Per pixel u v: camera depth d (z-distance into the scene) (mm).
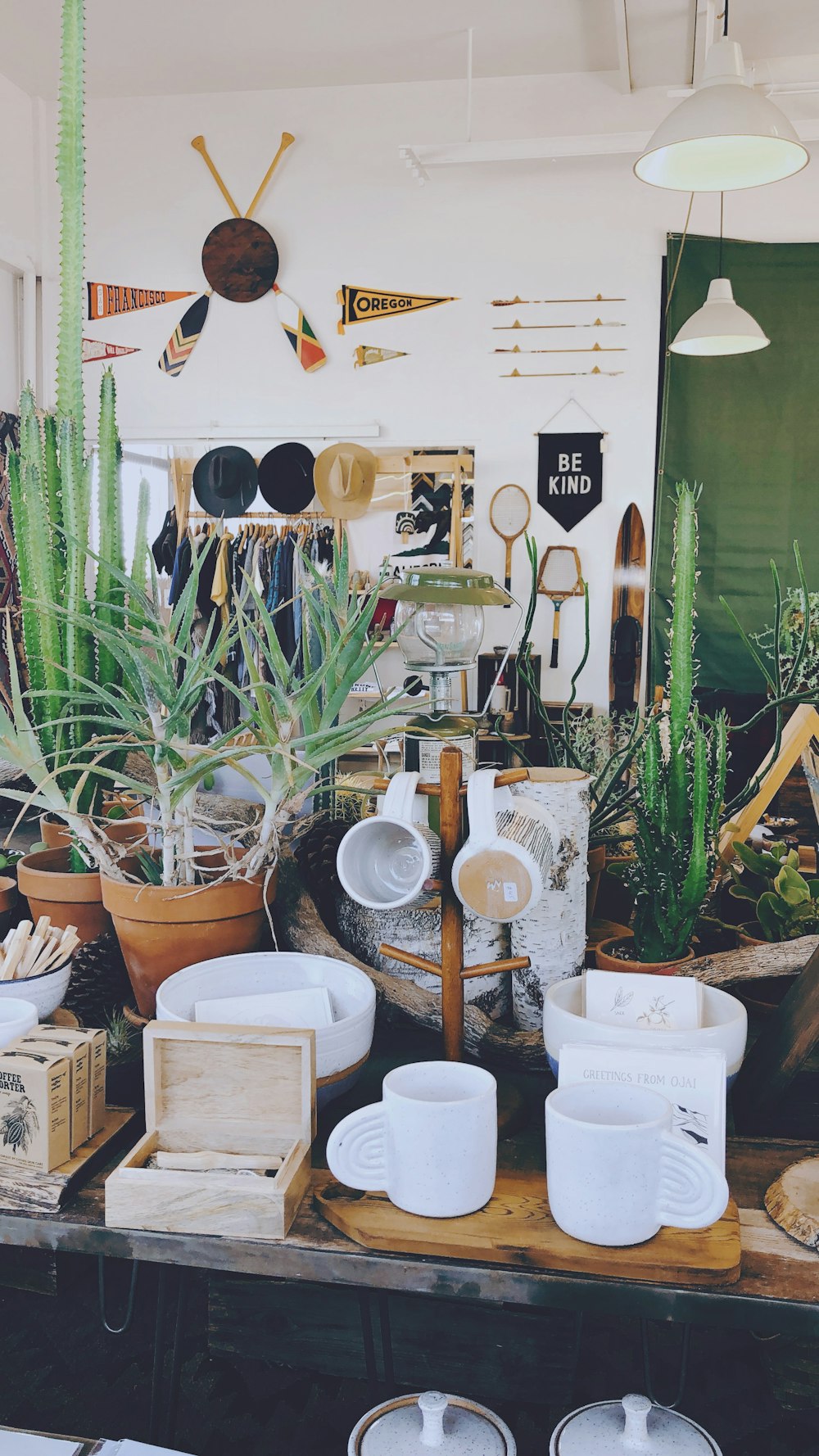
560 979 1358
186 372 4922
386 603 4398
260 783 1320
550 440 4637
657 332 4535
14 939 1326
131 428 4859
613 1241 925
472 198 4621
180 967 1331
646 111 4469
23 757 1354
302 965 1316
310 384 4828
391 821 1104
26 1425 1638
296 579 4566
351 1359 1661
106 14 4035
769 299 4422
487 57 4359
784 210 4391
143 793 1378
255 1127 1088
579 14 3959
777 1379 1650
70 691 1470
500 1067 1330
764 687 4488
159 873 1436
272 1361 1701
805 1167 1067
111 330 4969
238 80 4629
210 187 4820
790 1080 1190
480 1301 1604
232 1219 973
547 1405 1626
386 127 4660
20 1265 1874
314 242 4766
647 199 4488
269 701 1360
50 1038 1113
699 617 4539
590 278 4562
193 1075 1096
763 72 4211
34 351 4938
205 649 1314
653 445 4578
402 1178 979
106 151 4879
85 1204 1031
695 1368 1766
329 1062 1130
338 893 1553
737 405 4469
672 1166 936
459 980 1176
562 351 4613
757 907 1691
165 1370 1762
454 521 4688
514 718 4508
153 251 4898
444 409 4727
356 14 4016
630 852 2305
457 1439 1241
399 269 4711
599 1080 1058
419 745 1436
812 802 3004
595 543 4648
